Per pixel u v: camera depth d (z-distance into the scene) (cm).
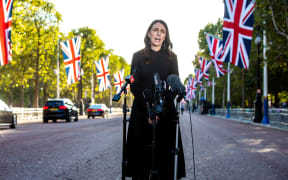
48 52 3544
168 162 312
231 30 1719
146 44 325
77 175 514
